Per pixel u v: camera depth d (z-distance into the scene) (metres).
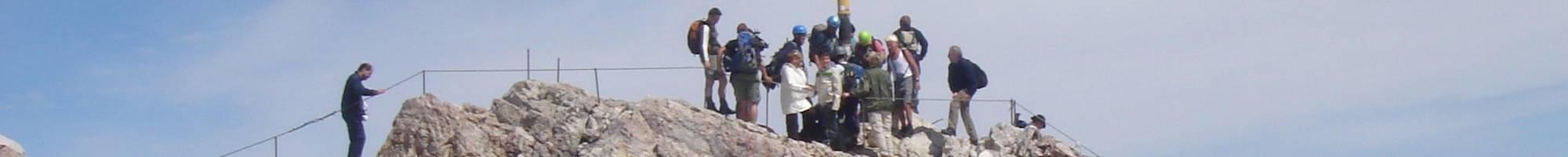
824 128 61.41
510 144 60.69
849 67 61.75
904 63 63.75
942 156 62.41
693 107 61.69
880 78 61.84
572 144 60.59
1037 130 62.81
